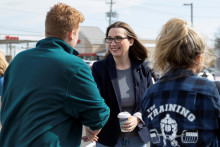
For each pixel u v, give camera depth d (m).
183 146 1.33
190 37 1.41
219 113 1.28
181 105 1.35
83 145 4.85
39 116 1.50
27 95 1.54
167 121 1.38
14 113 1.58
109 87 2.47
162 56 1.47
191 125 1.31
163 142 1.40
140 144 2.50
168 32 1.46
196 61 1.43
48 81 1.53
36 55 1.65
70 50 1.72
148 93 1.54
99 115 1.62
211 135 1.29
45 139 1.47
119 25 2.52
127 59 2.58
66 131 1.56
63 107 1.54
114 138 2.41
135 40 2.59
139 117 2.33
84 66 1.61
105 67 2.53
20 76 1.62
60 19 1.69
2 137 1.61
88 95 1.58
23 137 1.51
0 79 3.11
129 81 2.53
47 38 1.72
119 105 2.43
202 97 1.32
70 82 1.54
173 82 1.43
